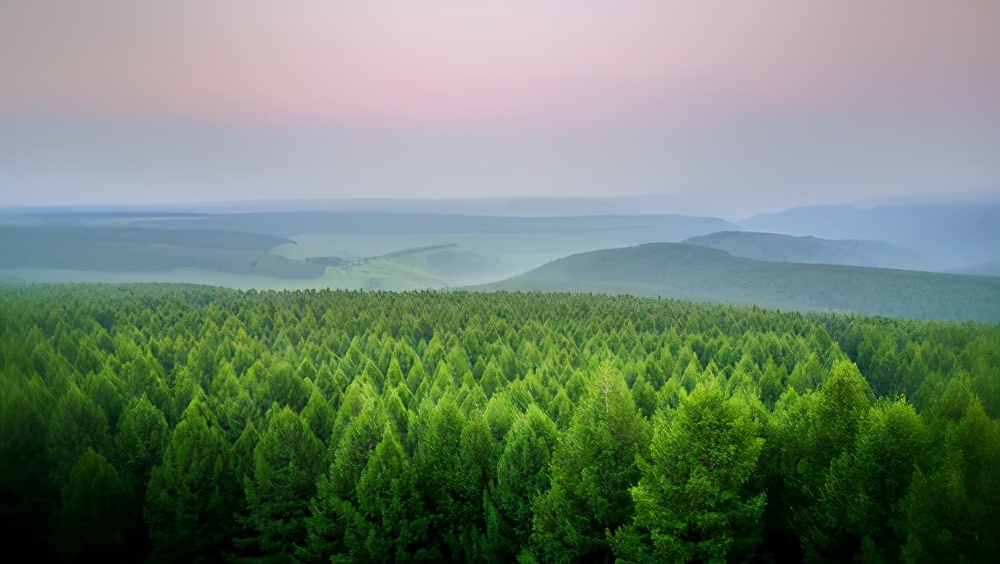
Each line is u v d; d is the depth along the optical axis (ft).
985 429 71.05
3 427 102.58
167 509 91.91
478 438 96.07
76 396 104.68
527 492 89.40
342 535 92.79
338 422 108.17
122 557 95.81
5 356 138.62
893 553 73.87
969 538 65.77
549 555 80.89
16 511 101.35
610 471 82.84
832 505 79.10
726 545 73.26
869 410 84.79
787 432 91.15
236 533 101.50
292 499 97.14
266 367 162.50
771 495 90.68
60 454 101.91
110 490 91.81
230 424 117.60
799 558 89.35
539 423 96.02
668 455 74.08
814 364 146.30
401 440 109.19
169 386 152.25
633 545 74.69
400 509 89.81
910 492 72.28
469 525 96.32
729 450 73.05
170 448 94.79
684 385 141.90
